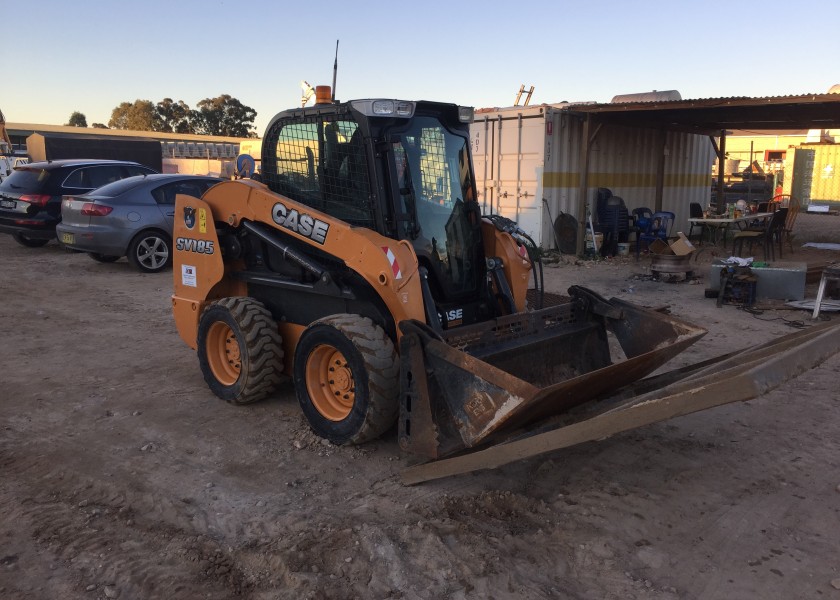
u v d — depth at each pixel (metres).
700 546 3.36
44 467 4.22
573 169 13.59
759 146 31.09
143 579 3.10
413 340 3.86
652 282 10.53
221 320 5.08
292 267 4.90
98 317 8.05
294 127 4.82
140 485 3.99
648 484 3.98
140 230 10.84
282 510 3.71
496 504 3.75
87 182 12.80
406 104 4.25
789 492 3.88
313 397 4.54
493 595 2.99
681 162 16.50
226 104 65.19
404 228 4.41
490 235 5.11
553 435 3.37
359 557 3.24
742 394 2.71
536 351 4.51
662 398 3.06
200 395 5.45
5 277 10.43
